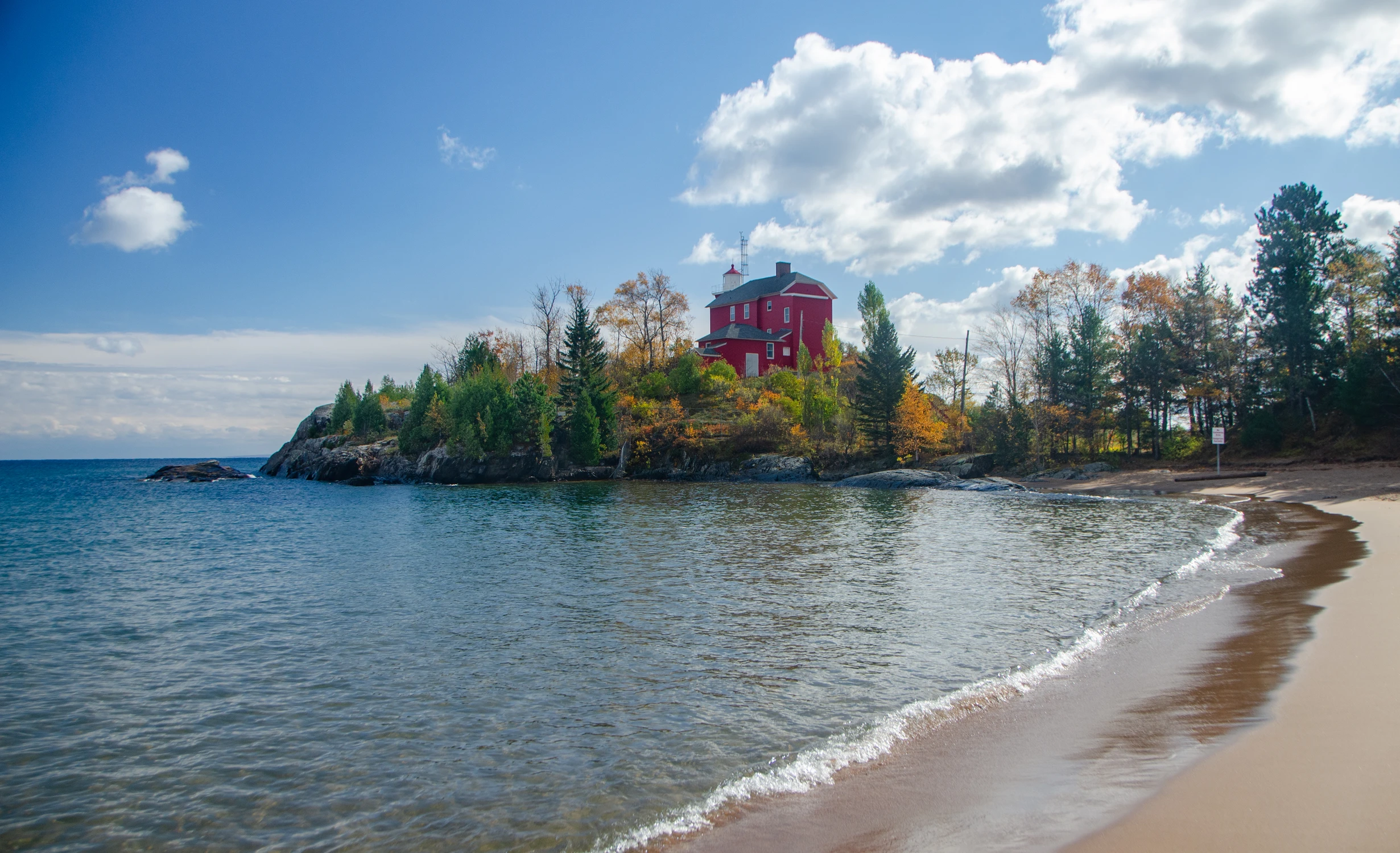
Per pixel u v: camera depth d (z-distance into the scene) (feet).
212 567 70.13
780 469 192.03
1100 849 16.56
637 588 54.03
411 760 25.18
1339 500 97.71
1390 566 50.01
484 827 20.25
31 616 49.88
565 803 21.49
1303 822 17.01
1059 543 72.18
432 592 54.44
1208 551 63.72
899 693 29.99
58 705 31.99
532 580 58.18
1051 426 183.52
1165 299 183.21
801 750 24.56
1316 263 157.48
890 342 196.03
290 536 93.81
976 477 176.65
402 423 245.45
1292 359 153.17
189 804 22.63
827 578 56.65
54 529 108.68
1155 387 170.81
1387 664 28.63
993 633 38.83
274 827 20.98
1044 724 25.29
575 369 224.33
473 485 196.34
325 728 28.48
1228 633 35.96
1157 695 27.48
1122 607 43.47
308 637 42.63
